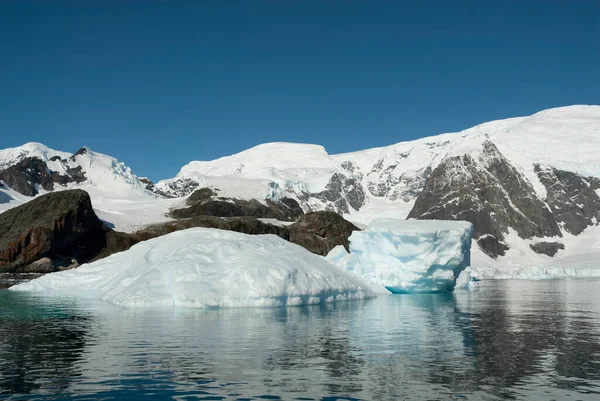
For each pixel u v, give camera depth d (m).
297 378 12.85
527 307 30.08
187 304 26.45
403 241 37.72
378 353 15.77
